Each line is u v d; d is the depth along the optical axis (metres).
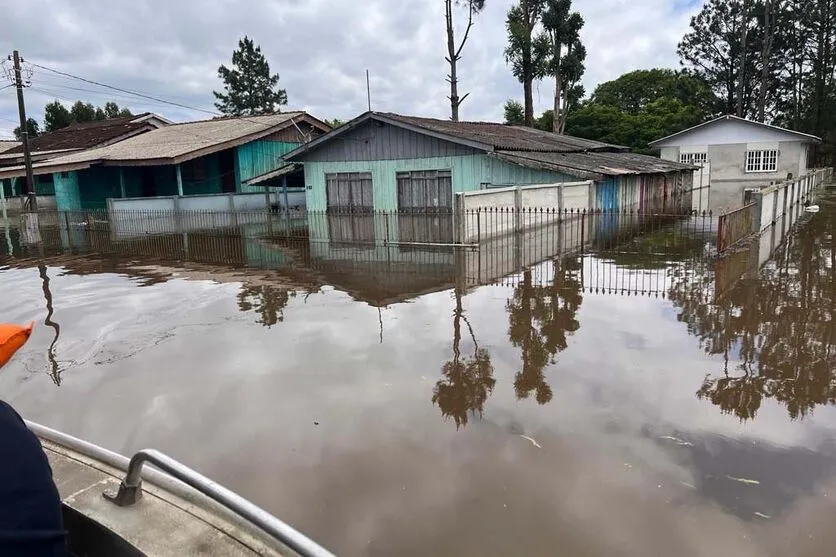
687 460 3.56
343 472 3.54
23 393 5.00
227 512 2.06
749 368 5.02
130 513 2.08
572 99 37.00
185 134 24.73
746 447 3.69
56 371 5.53
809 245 11.63
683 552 2.76
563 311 7.09
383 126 17.80
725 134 31.94
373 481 3.43
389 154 17.88
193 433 4.13
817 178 30.19
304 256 12.59
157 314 7.67
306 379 5.10
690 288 8.16
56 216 22.27
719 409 4.25
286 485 3.42
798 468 3.44
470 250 12.38
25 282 10.41
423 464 3.60
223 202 21.23
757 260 10.18
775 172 31.02
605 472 3.45
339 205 19.14
